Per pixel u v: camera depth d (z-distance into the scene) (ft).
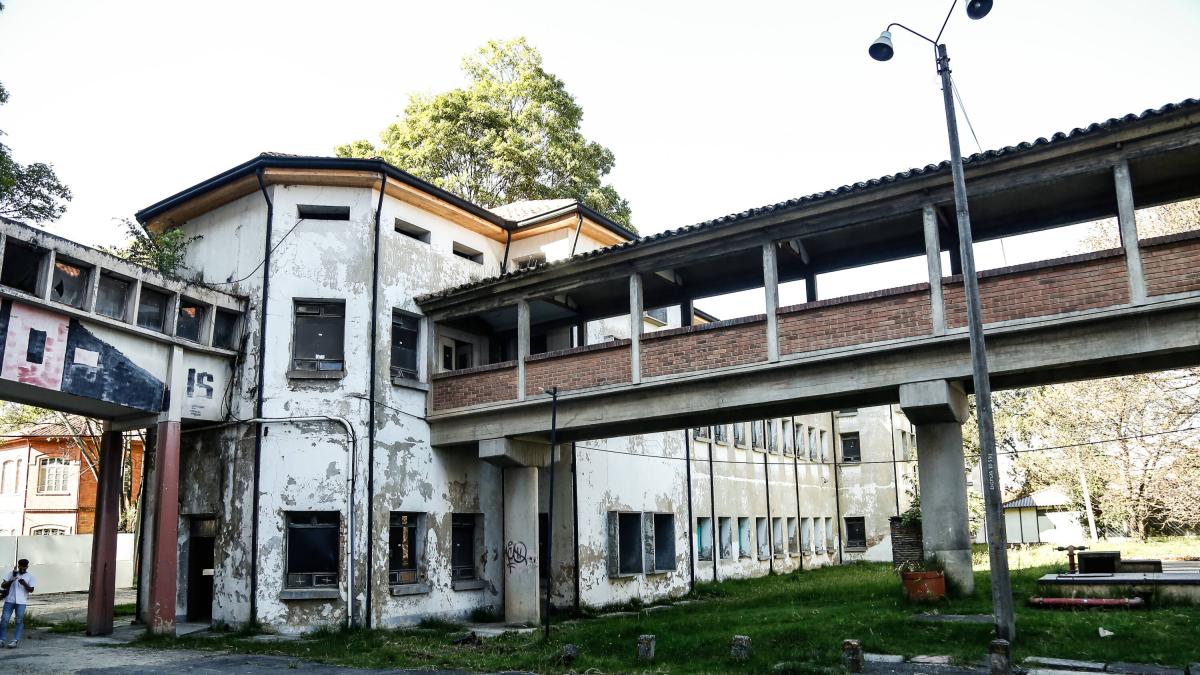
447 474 62.80
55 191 72.43
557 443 61.57
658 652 41.68
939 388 43.16
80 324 48.85
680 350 51.03
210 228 64.03
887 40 39.86
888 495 127.34
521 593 60.13
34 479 130.72
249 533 55.06
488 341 70.85
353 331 58.80
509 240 73.36
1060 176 41.14
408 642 49.19
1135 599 45.98
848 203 46.06
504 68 110.42
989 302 42.01
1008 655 32.89
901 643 39.45
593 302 64.90
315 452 56.44
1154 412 88.38
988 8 36.63
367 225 60.34
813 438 125.90
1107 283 39.22
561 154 105.60
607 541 71.82
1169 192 45.03
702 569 87.92
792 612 52.44
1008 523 151.94
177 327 55.83
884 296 44.80
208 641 50.29
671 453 84.74
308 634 52.60
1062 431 99.81
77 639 52.65
